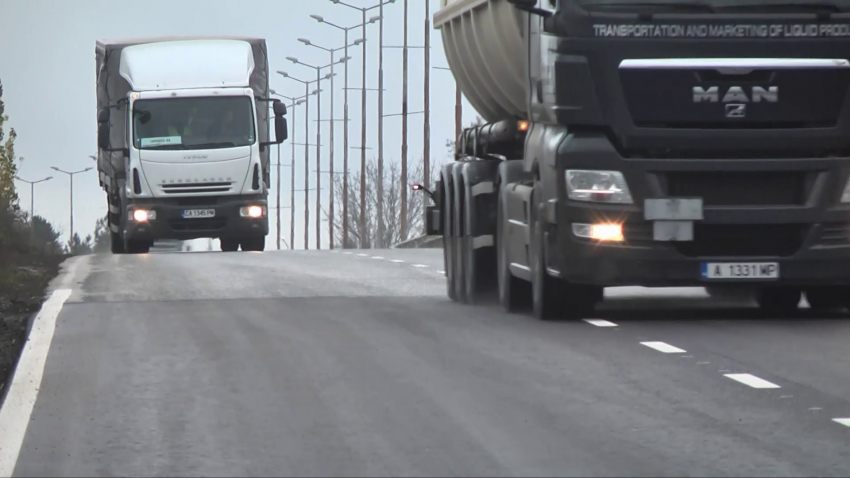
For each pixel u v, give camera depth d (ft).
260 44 374.02
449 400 93.66
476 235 166.40
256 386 100.68
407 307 161.27
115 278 220.02
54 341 130.82
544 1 140.15
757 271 135.54
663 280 135.44
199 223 360.89
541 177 142.41
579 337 126.72
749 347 117.91
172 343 126.21
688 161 134.72
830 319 140.77
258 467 74.59
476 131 180.55
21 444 82.53
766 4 134.72
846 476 70.85
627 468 73.05
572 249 136.56
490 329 134.51
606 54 134.72
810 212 134.92
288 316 148.87
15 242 304.50
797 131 134.92
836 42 134.82
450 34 192.65
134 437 83.51
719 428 83.20
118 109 363.97
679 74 134.41
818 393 94.73
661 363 108.99
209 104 360.89
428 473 72.59
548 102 140.56
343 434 82.89
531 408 90.43
